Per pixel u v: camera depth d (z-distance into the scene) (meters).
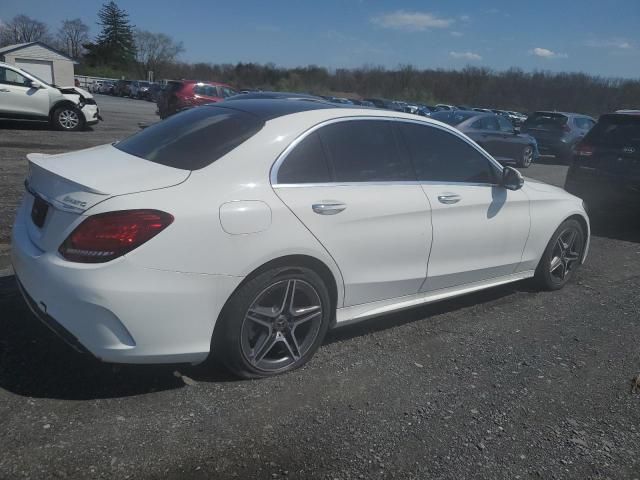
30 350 3.26
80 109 15.34
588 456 2.78
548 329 4.32
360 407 3.03
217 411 2.87
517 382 3.45
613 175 7.79
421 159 3.89
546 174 13.70
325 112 3.50
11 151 10.76
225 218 2.82
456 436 2.86
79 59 88.25
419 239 3.74
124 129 17.36
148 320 2.68
